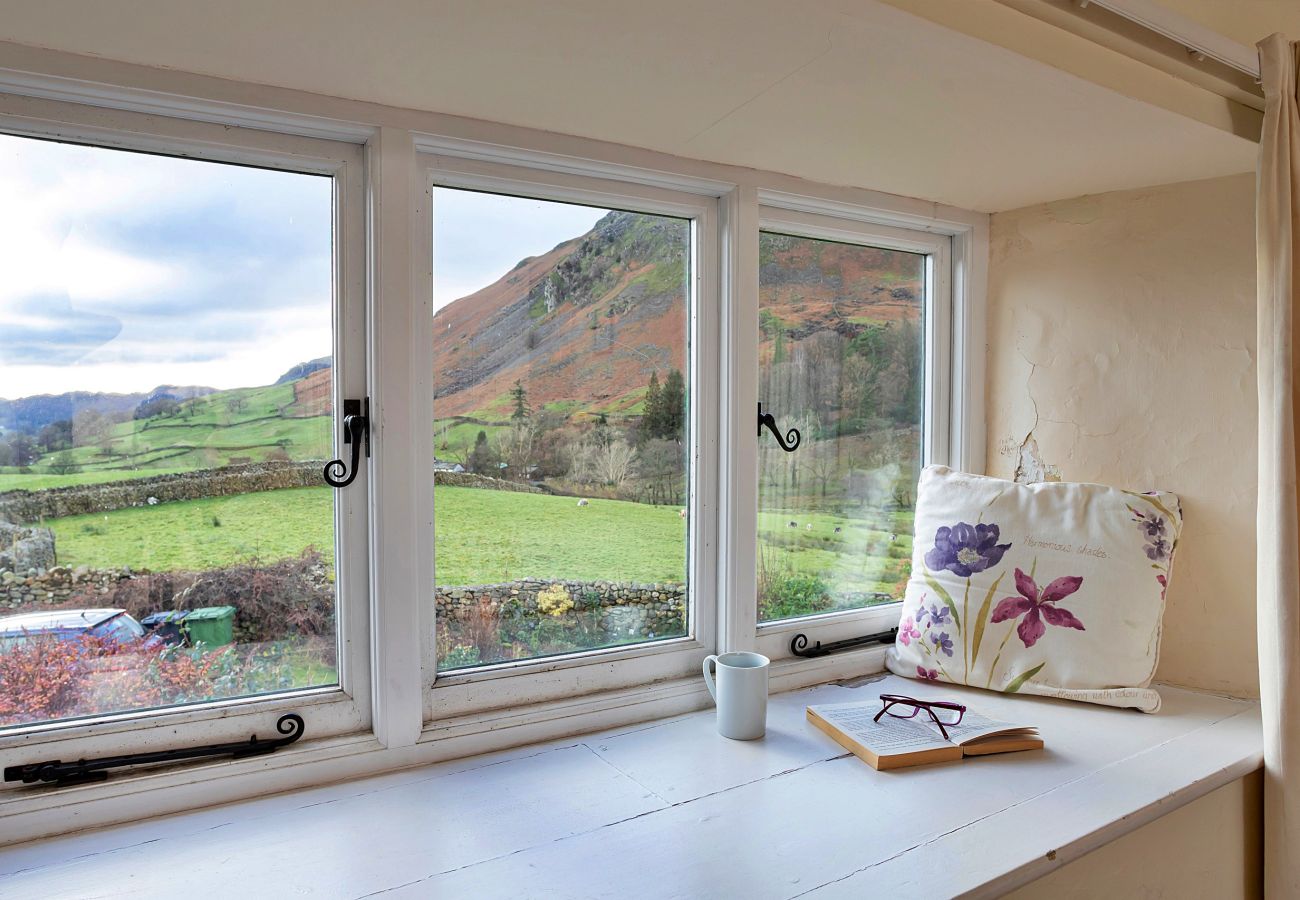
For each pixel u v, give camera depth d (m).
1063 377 1.61
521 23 0.87
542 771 1.12
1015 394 1.69
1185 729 1.27
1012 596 1.44
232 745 1.04
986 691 1.45
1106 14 1.04
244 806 1.01
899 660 1.53
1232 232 1.40
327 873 0.85
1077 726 1.28
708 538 1.43
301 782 1.06
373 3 0.82
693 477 1.42
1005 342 1.70
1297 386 1.19
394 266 1.11
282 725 1.08
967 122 1.18
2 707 0.95
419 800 1.03
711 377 1.42
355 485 1.13
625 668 1.34
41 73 0.91
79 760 0.97
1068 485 1.49
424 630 1.18
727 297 1.40
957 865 0.87
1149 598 1.37
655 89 1.06
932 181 1.48
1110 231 1.54
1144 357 1.51
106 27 0.86
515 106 1.11
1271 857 1.19
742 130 1.21
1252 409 1.39
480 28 0.88
